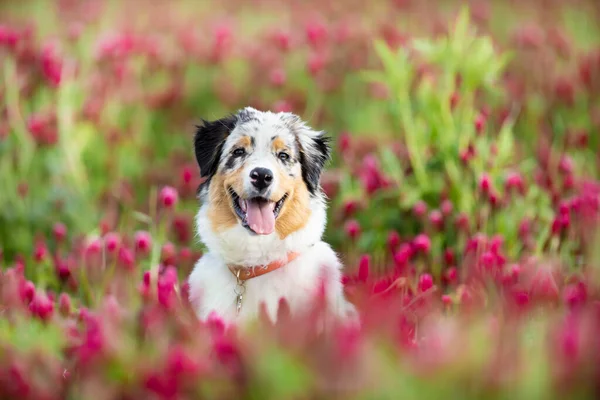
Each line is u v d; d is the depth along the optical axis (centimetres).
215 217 683
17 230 950
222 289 664
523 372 451
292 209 666
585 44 1538
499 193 873
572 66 1395
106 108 1208
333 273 672
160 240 815
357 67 1352
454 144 919
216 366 494
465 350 462
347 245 904
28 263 884
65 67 1163
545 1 1778
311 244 677
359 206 940
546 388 441
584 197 855
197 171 1089
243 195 646
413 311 641
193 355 516
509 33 1571
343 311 639
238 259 663
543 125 1205
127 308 658
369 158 991
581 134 1112
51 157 1038
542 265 730
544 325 554
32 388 514
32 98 1138
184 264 826
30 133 1030
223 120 708
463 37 948
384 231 916
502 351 470
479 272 710
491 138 1020
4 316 654
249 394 473
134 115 1278
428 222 886
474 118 966
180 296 683
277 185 646
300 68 1402
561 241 830
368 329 516
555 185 951
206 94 1356
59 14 1622
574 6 1742
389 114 1220
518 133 1202
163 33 1581
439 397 439
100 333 534
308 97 1316
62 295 701
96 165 1130
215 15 1750
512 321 548
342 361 457
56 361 566
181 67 1373
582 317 514
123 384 508
